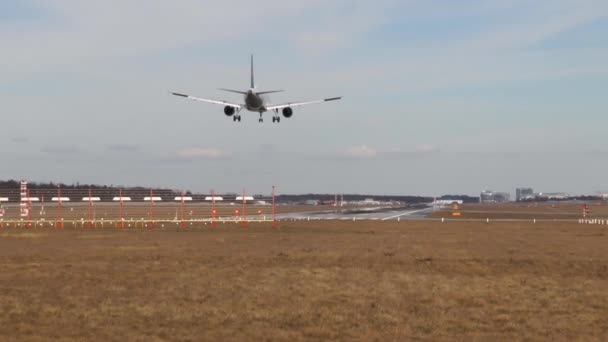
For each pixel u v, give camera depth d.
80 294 24.08
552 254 40.12
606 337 17.61
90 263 34.22
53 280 27.70
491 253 40.72
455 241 51.44
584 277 29.86
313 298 23.48
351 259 36.91
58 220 87.00
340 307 21.73
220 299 23.14
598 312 21.11
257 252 41.00
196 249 43.12
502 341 17.11
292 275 29.62
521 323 19.38
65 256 38.03
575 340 17.27
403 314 20.61
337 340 17.08
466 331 18.28
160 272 30.55
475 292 25.11
